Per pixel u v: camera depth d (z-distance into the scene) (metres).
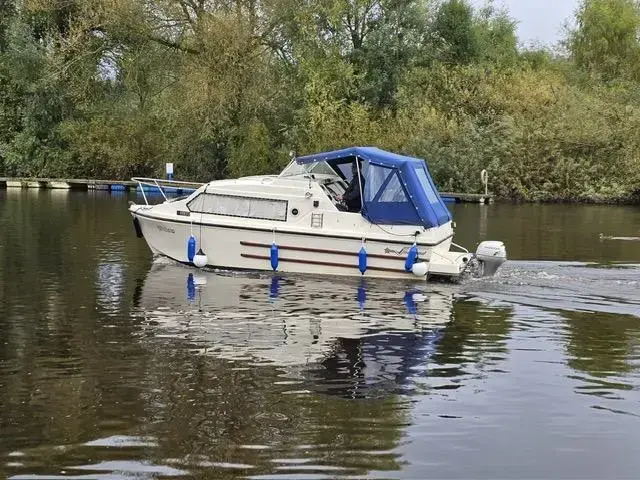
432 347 8.86
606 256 15.80
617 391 7.39
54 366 7.89
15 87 37.94
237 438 6.12
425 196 13.20
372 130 32.72
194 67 32.31
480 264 13.26
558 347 8.90
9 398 6.93
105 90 37.81
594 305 11.16
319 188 13.56
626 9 43.09
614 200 31.22
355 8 35.28
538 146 31.91
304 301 11.29
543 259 15.35
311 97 33.62
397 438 6.19
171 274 13.37
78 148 36.59
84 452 5.83
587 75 41.66
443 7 39.22
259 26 33.28
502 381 7.65
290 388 7.32
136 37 33.59
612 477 5.62
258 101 33.22
